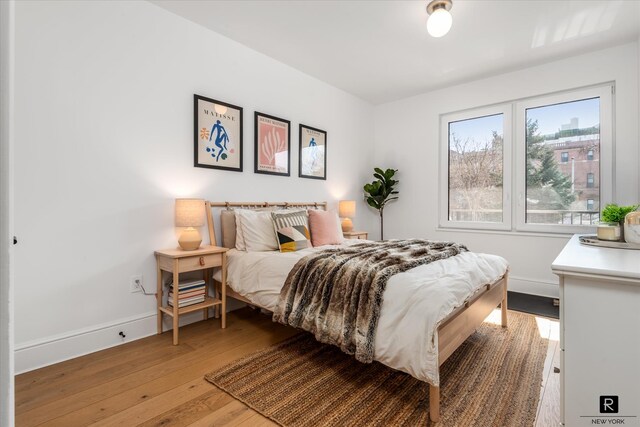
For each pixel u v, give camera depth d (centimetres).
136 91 237
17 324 188
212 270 281
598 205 319
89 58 214
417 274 177
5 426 37
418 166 444
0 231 36
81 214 211
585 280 96
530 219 359
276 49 315
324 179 404
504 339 237
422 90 426
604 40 293
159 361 202
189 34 267
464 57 328
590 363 96
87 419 147
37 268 195
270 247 275
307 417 149
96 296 218
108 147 223
